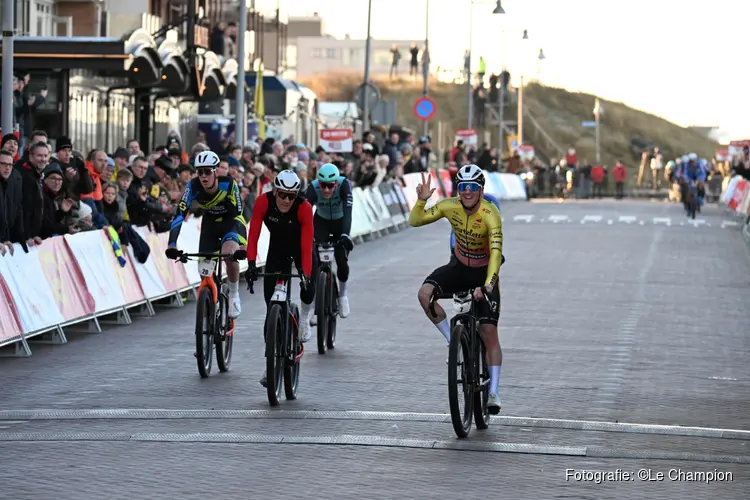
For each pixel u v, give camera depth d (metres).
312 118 74.38
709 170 91.38
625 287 30.42
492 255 14.41
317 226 21.17
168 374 18.31
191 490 11.67
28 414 15.28
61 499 11.30
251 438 13.98
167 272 26.50
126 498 11.38
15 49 35.88
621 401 16.56
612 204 73.88
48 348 20.86
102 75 41.84
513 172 87.12
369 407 15.89
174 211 27.88
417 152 58.91
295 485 11.89
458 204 14.69
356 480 12.10
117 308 23.73
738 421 15.45
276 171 36.75
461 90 184.38
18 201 20.64
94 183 25.20
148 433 14.21
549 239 44.81
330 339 20.77
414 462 12.91
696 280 32.44
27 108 33.91
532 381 17.95
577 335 22.72
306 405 15.98
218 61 48.16
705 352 21.12
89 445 13.61
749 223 48.28
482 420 14.56
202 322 17.84
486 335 14.67
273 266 17.27
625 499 11.56
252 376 18.25
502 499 11.46
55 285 21.66
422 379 18.03
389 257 37.81
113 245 24.12
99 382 17.59
